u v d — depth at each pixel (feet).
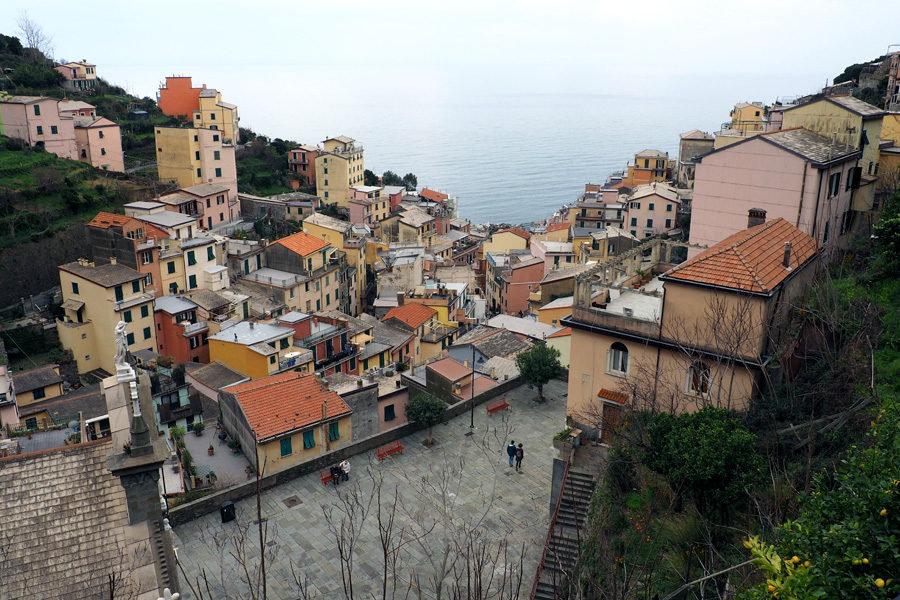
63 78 506.48
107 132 392.47
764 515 71.46
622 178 522.47
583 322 110.42
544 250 348.38
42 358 237.04
